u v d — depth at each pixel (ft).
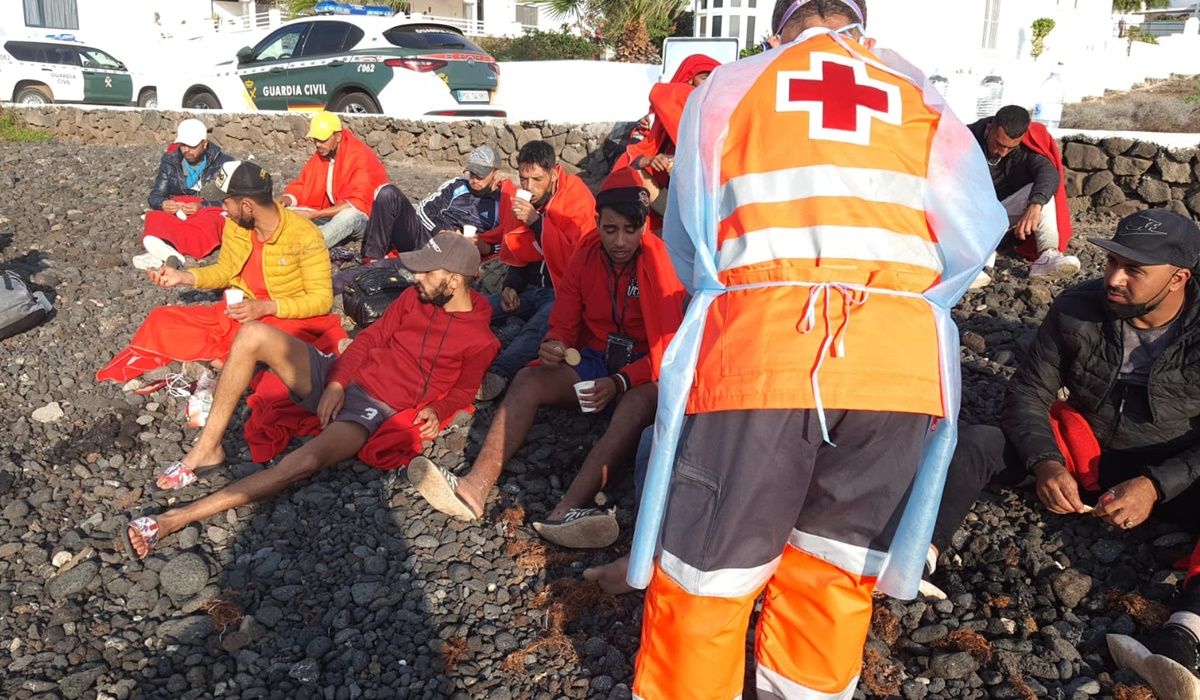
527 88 50.60
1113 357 9.96
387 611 9.84
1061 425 10.52
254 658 9.22
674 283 11.80
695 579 6.66
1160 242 9.12
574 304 12.80
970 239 6.65
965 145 6.81
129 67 61.16
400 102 36.63
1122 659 8.50
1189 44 69.62
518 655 9.14
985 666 8.90
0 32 71.10
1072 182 23.98
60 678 8.95
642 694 7.09
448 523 11.40
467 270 12.19
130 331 17.74
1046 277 18.58
